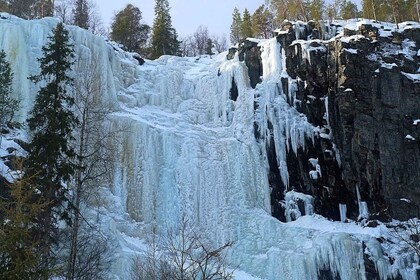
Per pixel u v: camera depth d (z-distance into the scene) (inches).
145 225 1258.0
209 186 1374.3
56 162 821.2
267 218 1338.6
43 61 936.3
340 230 1365.7
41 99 883.4
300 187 1469.0
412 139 1457.9
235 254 1274.6
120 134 1323.8
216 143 1454.2
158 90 1695.4
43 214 767.7
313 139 1508.4
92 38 1509.6
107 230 1058.1
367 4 2100.1
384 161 1448.1
